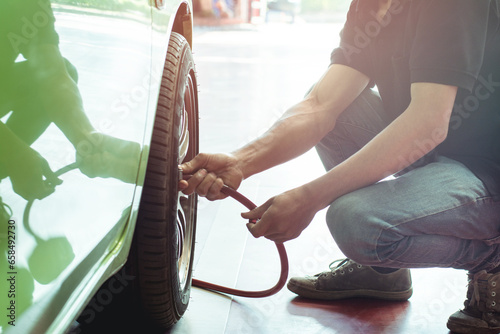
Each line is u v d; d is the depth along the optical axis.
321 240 2.09
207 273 1.78
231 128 3.82
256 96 5.11
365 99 1.61
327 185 1.28
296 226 1.31
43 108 0.71
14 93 0.66
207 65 7.19
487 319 1.42
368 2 1.48
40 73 0.71
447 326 1.46
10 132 0.64
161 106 1.26
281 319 1.52
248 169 1.42
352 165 1.27
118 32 0.98
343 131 1.60
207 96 5.08
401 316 1.54
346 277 1.63
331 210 1.33
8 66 0.65
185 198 1.57
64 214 0.76
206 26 15.25
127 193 1.04
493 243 1.35
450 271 1.86
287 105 4.70
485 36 1.22
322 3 22.75
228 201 2.48
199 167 1.37
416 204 1.25
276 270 1.82
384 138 1.25
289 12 19.39
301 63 7.56
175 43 1.42
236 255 1.92
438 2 1.21
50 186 0.72
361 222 1.26
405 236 1.28
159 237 1.25
